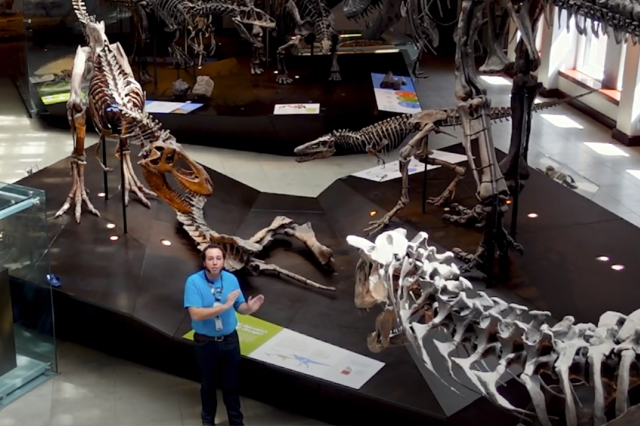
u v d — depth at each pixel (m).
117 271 6.57
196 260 6.83
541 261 6.70
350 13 8.23
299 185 9.51
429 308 4.53
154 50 11.62
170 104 10.88
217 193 8.05
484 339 4.29
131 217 7.53
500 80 13.66
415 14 6.90
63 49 11.27
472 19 6.09
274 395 5.55
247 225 7.59
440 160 7.62
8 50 13.45
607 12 4.93
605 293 6.21
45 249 5.62
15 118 11.52
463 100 6.20
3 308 5.70
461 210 7.54
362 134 7.76
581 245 6.98
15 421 5.43
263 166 10.12
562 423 4.64
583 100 11.80
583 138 10.82
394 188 8.25
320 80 11.88
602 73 11.95
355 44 13.40
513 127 6.84
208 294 5.06
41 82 11.34
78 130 7.31
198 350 5.11
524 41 6.14
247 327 5.87
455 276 4.50
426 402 5.05
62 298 6.25
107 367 6.07
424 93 13.10
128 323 5.99
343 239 7.34
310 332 5.83
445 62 14.95
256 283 6.47
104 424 5.41
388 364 5.43
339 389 5.21
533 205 7.80
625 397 3.79
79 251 6.88
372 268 4.52
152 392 5.78
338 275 6.64
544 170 9.16
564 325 4.23
